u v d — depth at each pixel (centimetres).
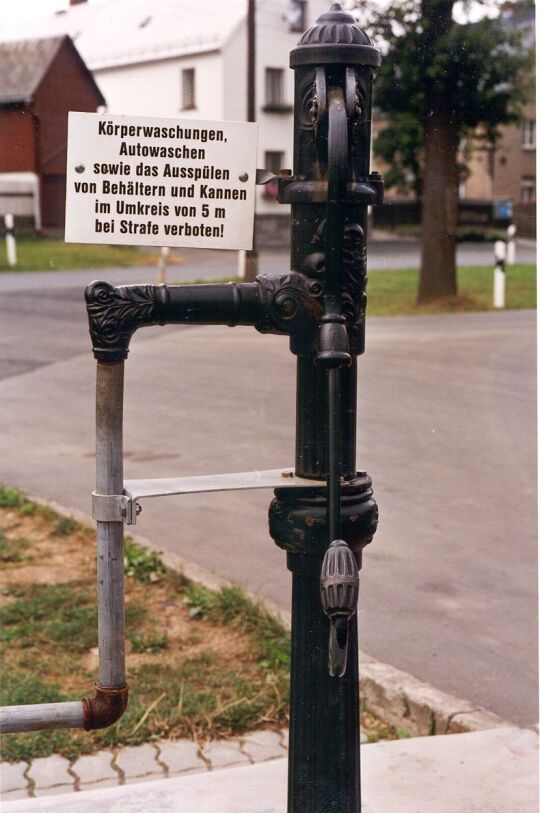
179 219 203
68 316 1495
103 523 205
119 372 203
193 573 486
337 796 221
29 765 322
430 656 405
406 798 283
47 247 2266
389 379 1019
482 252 3188
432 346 1243
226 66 2852
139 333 1341
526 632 433
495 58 1191
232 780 290
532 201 4003
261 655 400
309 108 202
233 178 204
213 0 2888
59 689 369
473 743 316
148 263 2270
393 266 2519
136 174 200
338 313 199
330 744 220
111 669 210
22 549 527
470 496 640
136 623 431
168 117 200
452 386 985
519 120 1488
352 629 219
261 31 2930
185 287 204
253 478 213
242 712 354
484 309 1688
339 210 196
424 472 693
